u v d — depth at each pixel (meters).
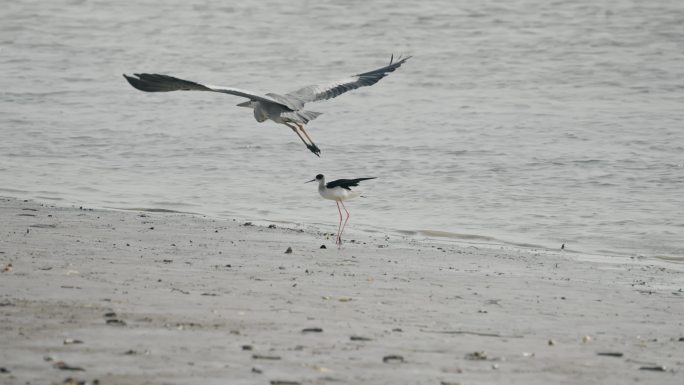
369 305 12.02
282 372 8.84
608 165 25.95
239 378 8.59
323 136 29.88
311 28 49.38
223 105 34.72
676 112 33.50
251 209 21.47
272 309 11.45
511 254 17.14
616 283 14.75
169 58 44.03
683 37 46.53
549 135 29.91
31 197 21.66
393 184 24.08
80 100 35.12
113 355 9.12
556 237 19.39
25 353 9.06
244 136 29.58
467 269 15.22
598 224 20.41
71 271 13.04
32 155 26.66
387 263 15.31
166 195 22.48
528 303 12.78
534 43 45.59
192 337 9.91
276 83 39.81
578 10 51.84
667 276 15.61
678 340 10.98
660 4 52.72
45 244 15.15
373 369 9.10
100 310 10.86
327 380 8.66
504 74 40.47
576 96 36.56
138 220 18.38
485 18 50.47
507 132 30.33
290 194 23.00
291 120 10.81
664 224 20.39
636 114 33.16
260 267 14.27
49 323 10.17
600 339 10.91
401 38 47.12
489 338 10.63
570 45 45.12
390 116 33.00
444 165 26.05
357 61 43.34
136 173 24.89
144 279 12.81
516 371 9.33
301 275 13.80
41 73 40.41
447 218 20.97
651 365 9.80
